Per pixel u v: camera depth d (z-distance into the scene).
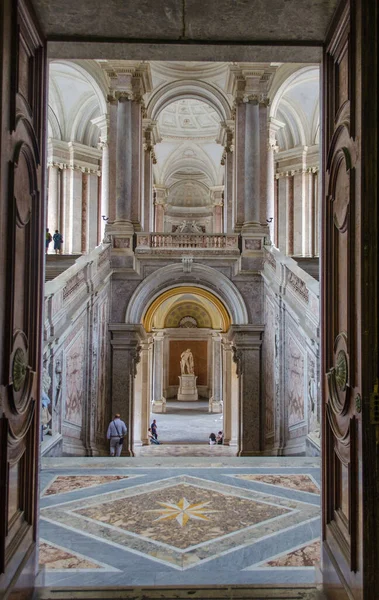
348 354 3.71
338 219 4.25
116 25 4.49
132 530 6.01
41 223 4.61
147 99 23.88
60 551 5.41
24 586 4.01
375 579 3.31
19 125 3.85
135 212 20.00
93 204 27.39
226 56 5.00
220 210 37.34
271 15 4.31
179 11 4.25
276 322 16.44
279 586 4.51
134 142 19.98
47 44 4.75
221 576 4.80
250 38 4.69
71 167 26.47
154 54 4.99
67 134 26.56
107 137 20.94
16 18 3.69
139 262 19.45
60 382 12.63
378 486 3.34
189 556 5.27
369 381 3.38
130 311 19.25
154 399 35.81
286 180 27.58
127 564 5.09
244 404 18.98
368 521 3.32
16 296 3.87
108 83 21.09
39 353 4.54
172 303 39.69
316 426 11.90
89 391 15.41
